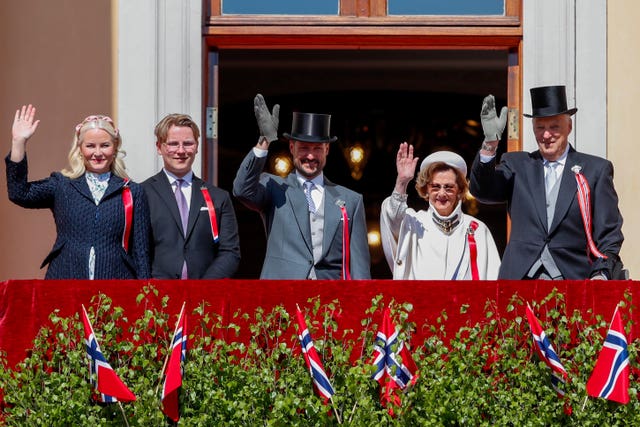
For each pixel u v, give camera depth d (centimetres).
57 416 1819
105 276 2028
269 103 3859
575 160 2138
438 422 1830
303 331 1845
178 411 1841
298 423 1833
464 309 1880
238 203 3728
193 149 2148
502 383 1869
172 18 2483
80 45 2477
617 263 2056
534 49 2491
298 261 2142
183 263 2119
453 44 2547
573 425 1853
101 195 2058
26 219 2438
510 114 2525
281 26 2528
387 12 2541
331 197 2181
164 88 2475
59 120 2464
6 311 1862
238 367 1859
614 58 2477
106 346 1859
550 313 1878
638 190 2458
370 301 1883
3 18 2481
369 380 1858
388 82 3825
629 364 1858
